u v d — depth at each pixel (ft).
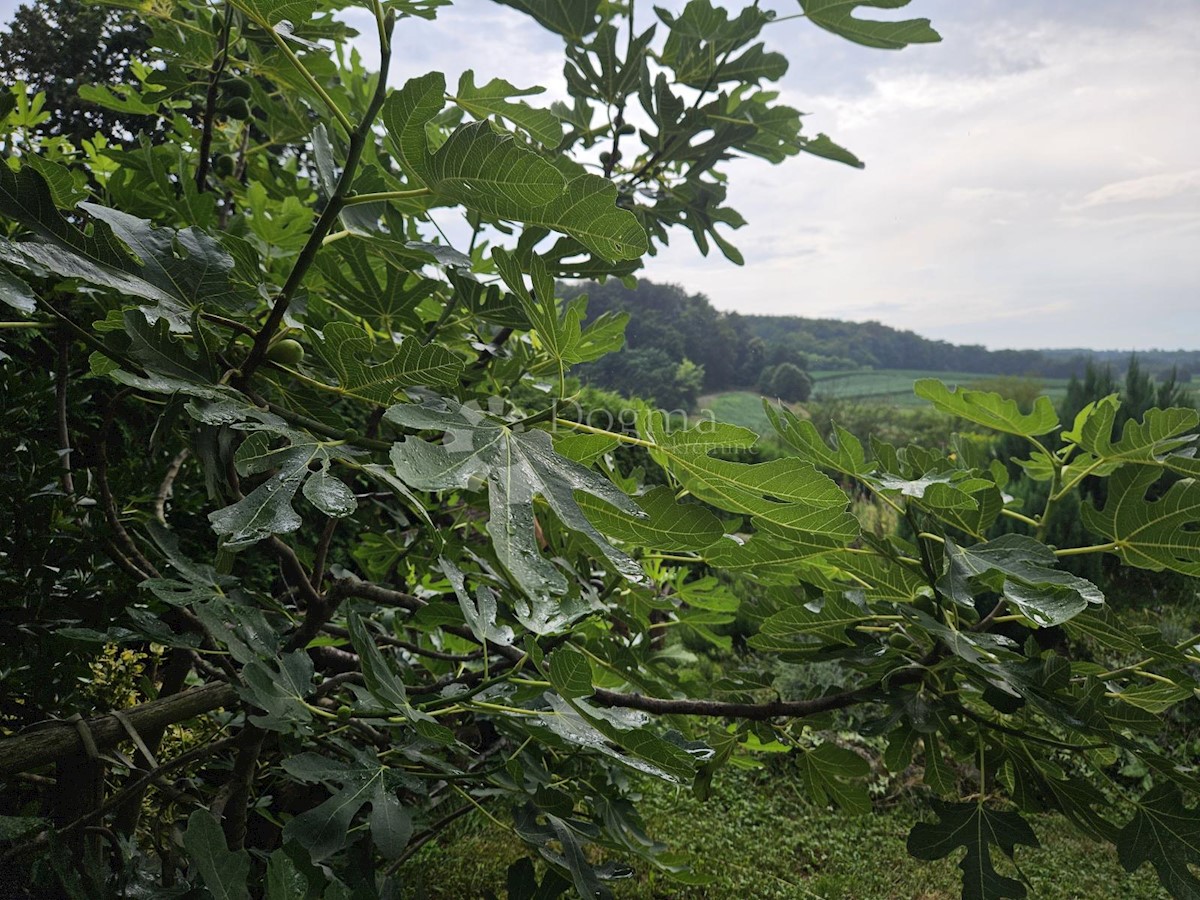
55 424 7.32
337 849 3.76
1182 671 4.50
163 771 4.90
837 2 6.45
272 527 2.91
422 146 2.94
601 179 2.74
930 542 4.87
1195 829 4.58
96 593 6.11
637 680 4.70
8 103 5.07
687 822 17.61
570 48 7.00
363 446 3.66
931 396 5.90
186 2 6.18
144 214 5.74
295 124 7.34
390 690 3.55
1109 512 4.88
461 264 4.13
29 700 5.65
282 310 3.45
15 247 2.88
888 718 4.93
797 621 5.22
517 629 5.14
